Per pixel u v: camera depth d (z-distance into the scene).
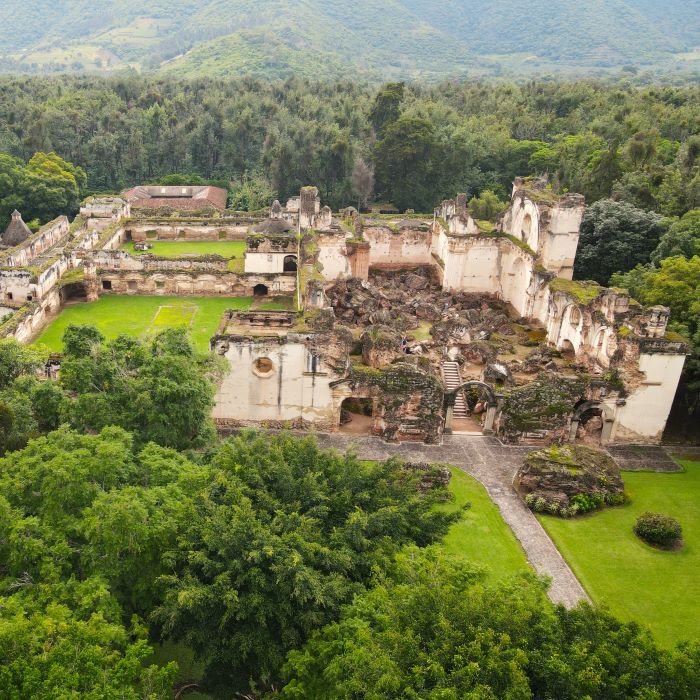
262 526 27.03
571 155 114.81
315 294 54.38
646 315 48.38
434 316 70.12
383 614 23.19
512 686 19.38
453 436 50.91
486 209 105.75
